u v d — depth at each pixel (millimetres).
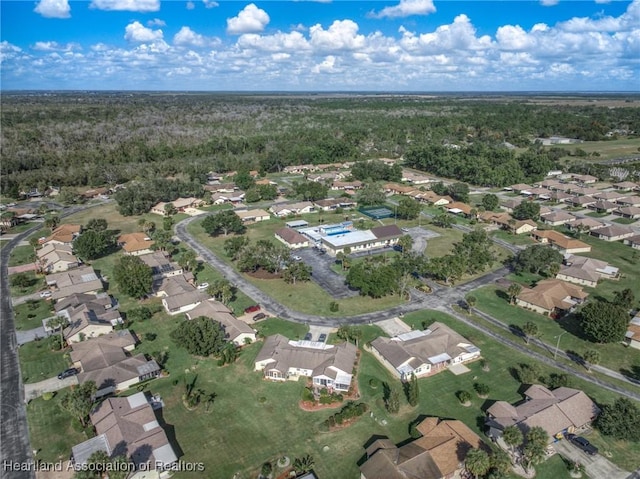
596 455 67000
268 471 63312
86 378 80625
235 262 140625
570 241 151375
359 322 104688
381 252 149250
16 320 105312
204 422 73375
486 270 135250
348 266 133875
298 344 92250
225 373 86250
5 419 73812
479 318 106938
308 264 138875
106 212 195250
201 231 170875
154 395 79750
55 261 132750
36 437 70062
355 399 78812
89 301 110062
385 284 111938
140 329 102000
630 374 86312
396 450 65000
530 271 133625
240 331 95500
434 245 155250
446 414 75375
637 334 95312
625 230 163625
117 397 76250
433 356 88438
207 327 90625
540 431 64188
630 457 66812
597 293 119000
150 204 196875
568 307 107875
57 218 173750
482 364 88812
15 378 84250
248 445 68625
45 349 93688
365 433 71125
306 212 196750
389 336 98562
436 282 127062
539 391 77875
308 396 78500
